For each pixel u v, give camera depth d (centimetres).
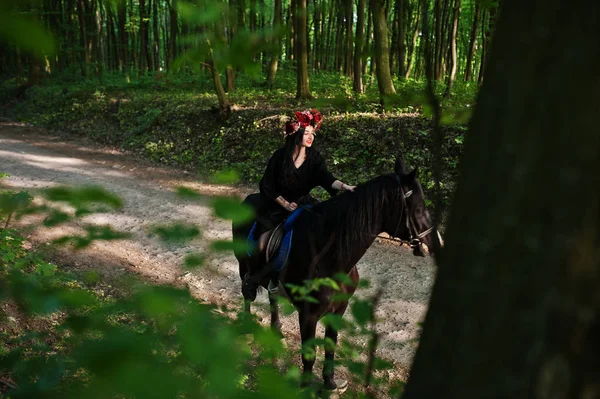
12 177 1020
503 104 92
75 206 104
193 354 102
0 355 314
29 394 109
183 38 117
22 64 2588
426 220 335
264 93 1470
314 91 1371
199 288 568
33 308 106
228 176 112
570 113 84
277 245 358
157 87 1830
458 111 155
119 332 101
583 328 86
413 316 514
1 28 64
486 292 94
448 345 101
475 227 96
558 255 86
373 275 616
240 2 121
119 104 1653
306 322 331
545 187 86
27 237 585
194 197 104
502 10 95
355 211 327
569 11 83
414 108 1014
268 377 109
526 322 89
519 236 89
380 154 927
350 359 189
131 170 1151
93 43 2420
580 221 84
